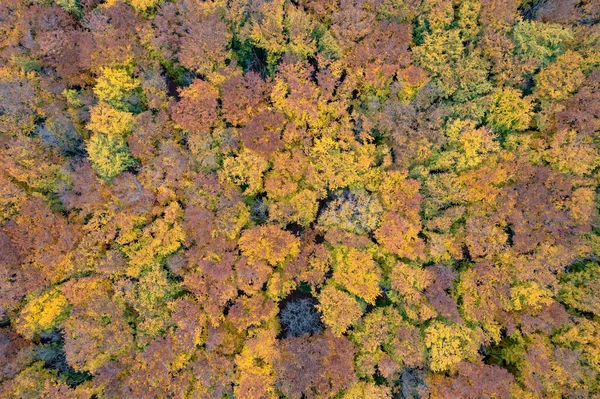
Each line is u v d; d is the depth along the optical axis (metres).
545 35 25.84
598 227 26.36
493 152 26.78
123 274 25.94
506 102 26.06
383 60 26.56
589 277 25.56
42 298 24.34
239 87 26.09
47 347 25.88
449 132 26.05
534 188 25.23
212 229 26.08
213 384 25.09
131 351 25.03
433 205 26.36
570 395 23.75
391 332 25.53
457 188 25.81
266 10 26.09
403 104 26.09
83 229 25.64
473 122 25.84
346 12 25.55
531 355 24.22
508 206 25.28
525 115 25.86
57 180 26.31
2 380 23.98
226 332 25.80
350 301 24.89
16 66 26.52
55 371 25.16
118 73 25.53
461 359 24.22
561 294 26.00
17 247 24.42
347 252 26.16
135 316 26.33
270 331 25.62
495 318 26.00
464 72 26.23
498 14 26.47
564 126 26.22
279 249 25.61
